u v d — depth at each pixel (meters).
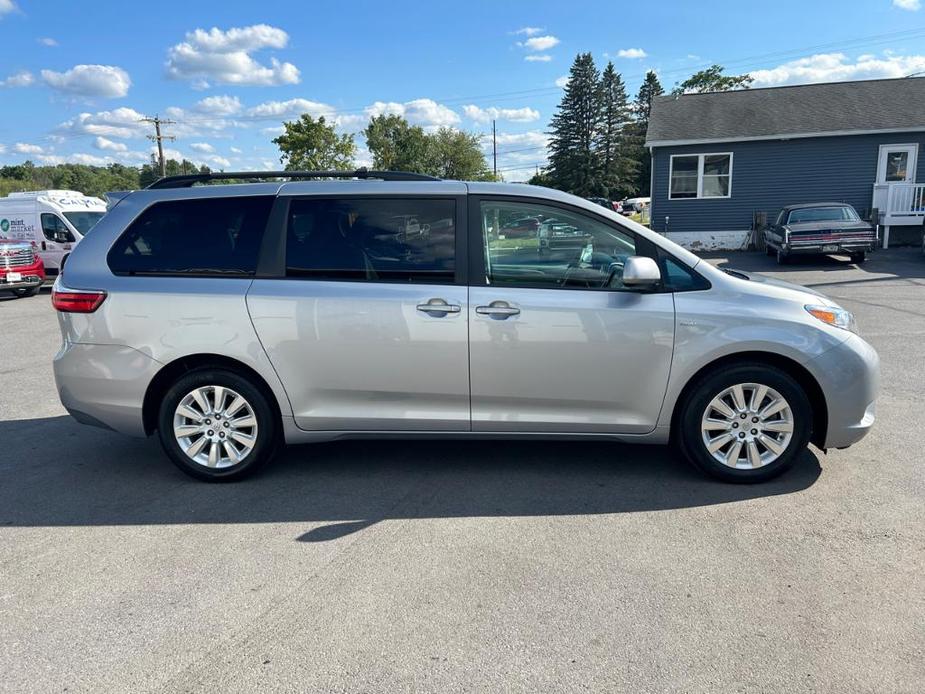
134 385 4.12
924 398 5.64
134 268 4.19
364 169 4.38
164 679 2.44
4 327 11.30
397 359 4.01
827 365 3.87
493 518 3.67
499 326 3.93
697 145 21.75
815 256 18.52
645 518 3.62
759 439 3.98
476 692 2.34
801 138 20.92
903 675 2.38
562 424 4.05
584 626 2.69
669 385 3.95
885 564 3.10
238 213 4.21
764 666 2.44
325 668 2.48
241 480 4.25
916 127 19.80
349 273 4.07
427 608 2.84
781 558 3.17
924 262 16.61
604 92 74.19
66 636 2.70
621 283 3.97
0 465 4.64
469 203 4.05
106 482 4.30
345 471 4.40
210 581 3.09
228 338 4.06
